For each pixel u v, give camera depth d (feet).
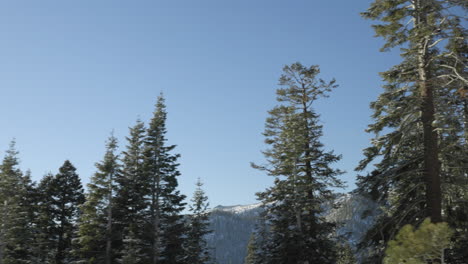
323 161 92.99
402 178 50.93
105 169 120.37
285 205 93.15
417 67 50.14
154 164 127.65
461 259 43.11
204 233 144.15
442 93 49.32
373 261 49.60
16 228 121.90
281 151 97.86
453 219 48.39
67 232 134.92
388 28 49.06
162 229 126.00
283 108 101.91
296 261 85.46
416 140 51.16
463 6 46.01
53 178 142.72
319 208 90.94
